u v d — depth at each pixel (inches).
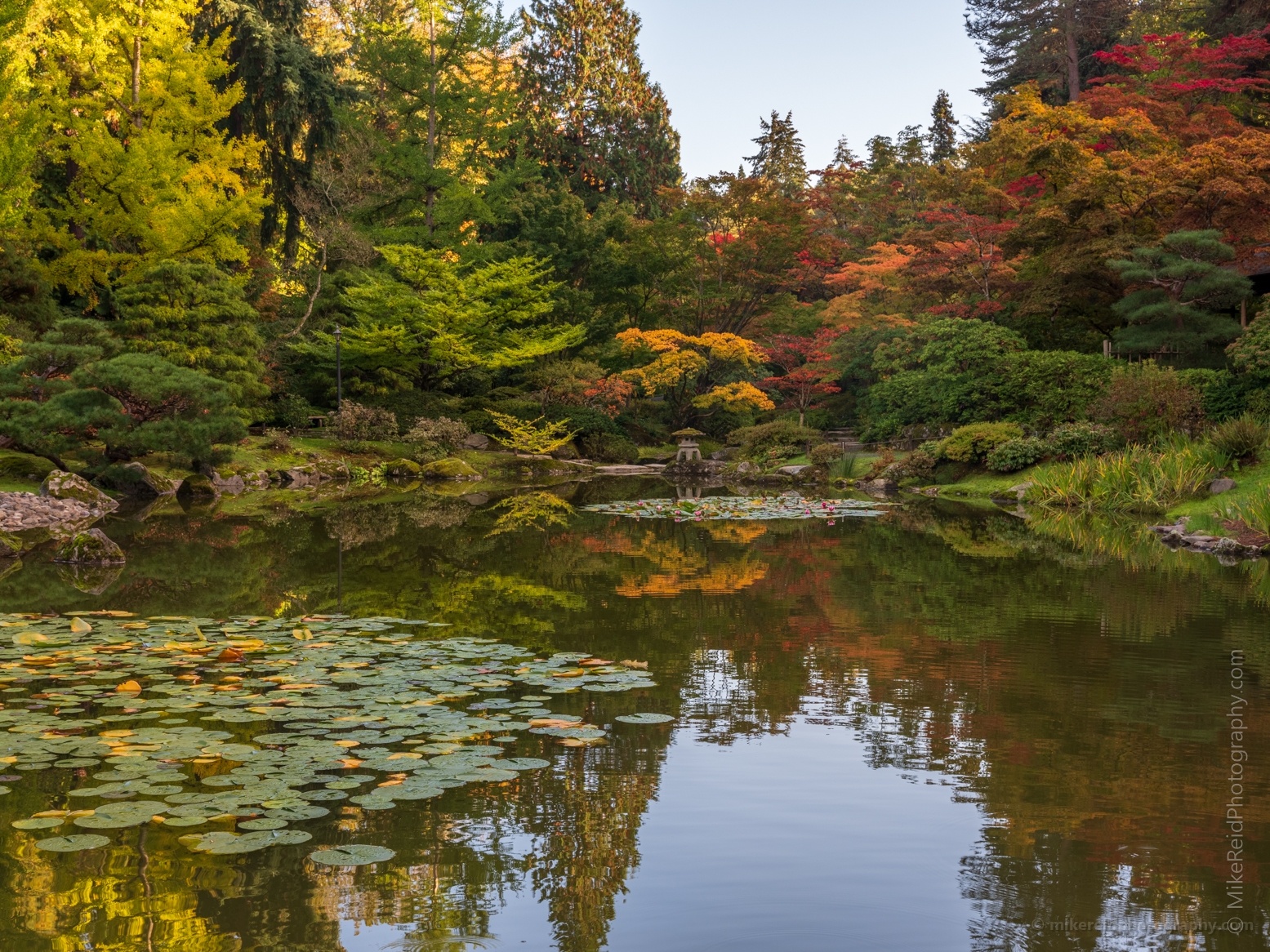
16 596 400.5
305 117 1510.8
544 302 1604.3
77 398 774.5
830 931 133.7
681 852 160.7
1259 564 506.9
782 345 1721.2
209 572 468.8
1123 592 420.2
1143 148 1282.0
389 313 1424.7
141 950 127.1
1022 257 1309.1
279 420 1290.6
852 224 2279.8
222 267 1307.8
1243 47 1353.3
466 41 1668.3
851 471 1198.3
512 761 198.1
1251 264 1086.4
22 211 1018.1
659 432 1764.3
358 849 156.9
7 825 166.7
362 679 264.7
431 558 526.6
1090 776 195.9
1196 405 874.1
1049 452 965.2
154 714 229.8
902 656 299.4
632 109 2255.2
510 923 135.4
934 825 170.9
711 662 291.7
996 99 1539.1
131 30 1190.3
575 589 427.8
